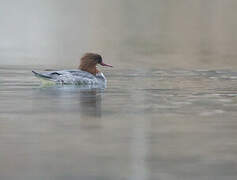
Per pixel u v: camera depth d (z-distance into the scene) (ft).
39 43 138.72
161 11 234.58
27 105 56.49
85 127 46.93
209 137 43.96
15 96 61.72
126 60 102.42
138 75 80.84
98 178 34.83
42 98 60.59
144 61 100.58
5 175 35.22
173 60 102.37
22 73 81.82
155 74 82.12
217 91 65.92
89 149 40.55
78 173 35.63
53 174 35.47
